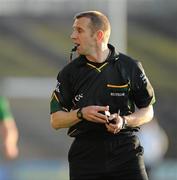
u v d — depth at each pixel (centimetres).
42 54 10919
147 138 3750
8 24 11488
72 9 12019
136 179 1786
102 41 1791
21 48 11050
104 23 1792
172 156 9188
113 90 1781
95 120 1723
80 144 1791
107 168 1775
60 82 1812
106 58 1795
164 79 10319
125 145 1786
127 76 1791
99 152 1778
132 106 1812
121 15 9119
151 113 1825
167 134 9356
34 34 11325
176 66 10562
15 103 9744
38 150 8812
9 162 4428
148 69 10519
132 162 1788
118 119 1727
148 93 1816
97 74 1783
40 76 10438
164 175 4866
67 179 4806
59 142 8919
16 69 10638
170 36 11256
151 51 10875
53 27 11544
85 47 1784
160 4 11762
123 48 9119
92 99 1778
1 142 3031
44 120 9369
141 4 11788
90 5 12062
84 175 1788
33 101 9831
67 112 1795
